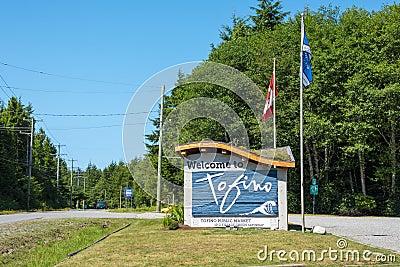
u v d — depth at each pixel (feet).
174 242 46.16
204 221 59.52
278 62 129.90
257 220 58.80
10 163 191.42
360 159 126.93
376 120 117.80
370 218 99.35
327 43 129.08
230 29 176.24
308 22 143.43
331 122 122.42
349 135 118.52
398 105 115.96
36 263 44.73
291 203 130.52
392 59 120.67
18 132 226.58
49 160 286.05
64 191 317.83
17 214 122.93
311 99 125.80
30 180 200.34
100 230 73.67
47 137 299.99
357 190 137.90
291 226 67.26
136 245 45.01
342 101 120.67
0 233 57.47
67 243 59.26
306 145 133.39
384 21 124.98
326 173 133.39
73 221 82.28
